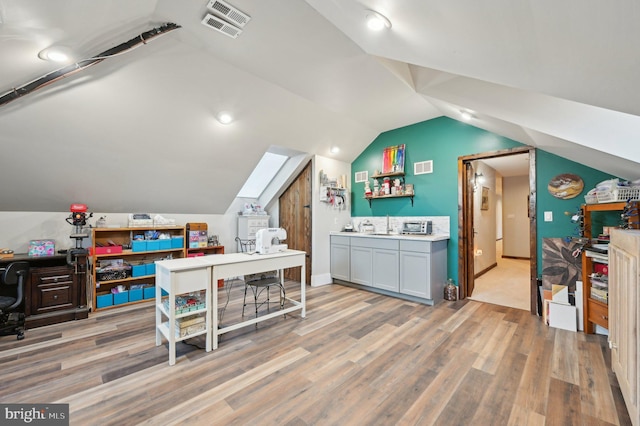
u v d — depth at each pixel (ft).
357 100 10.93
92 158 9.66
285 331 8.87
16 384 6.08
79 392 5.83
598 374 6.45
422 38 4.93
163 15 6.38
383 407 5.41
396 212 14.55
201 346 7.90
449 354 7.41
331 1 4.91
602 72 3.65
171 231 13.85
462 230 12.25
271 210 17.56
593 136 6.44
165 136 10.02
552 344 7.96
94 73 7.43
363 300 12.13
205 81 8.77
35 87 6.77
